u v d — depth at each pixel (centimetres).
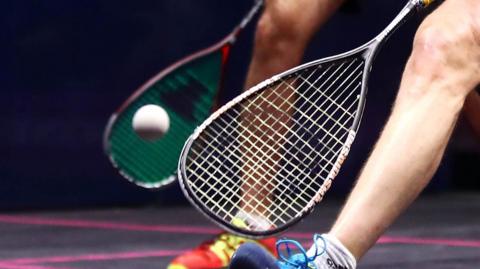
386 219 402
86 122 1292
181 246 880
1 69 1230
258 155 499
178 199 1386
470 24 417
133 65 1310
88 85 1285
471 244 871
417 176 402
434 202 1442
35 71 1252
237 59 1353
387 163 403
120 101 1306
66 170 1287
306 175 438
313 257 404
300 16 584
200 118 741
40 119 1260
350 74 445
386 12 1458
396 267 699
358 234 401
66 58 1270
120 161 769
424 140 404
